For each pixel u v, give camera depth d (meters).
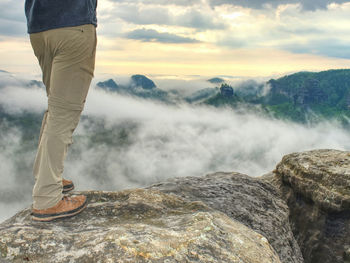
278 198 4.93
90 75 2.59
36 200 2.40
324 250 4.36
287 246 3.68
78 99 2.49
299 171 5.07
